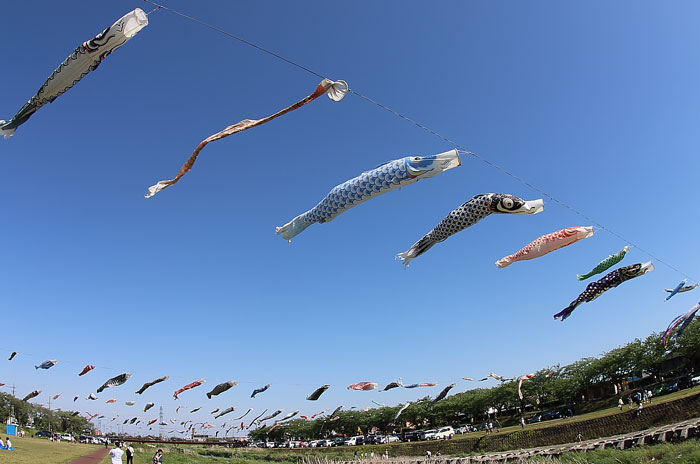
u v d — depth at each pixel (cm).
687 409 3044
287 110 674
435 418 7512
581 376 5591
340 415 8125
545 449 3525
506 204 741
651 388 4753
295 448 7306
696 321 4450
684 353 4588
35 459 3400
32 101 603
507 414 6812
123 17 551
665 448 2434
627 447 2906
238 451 7931
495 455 3791
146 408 2712
